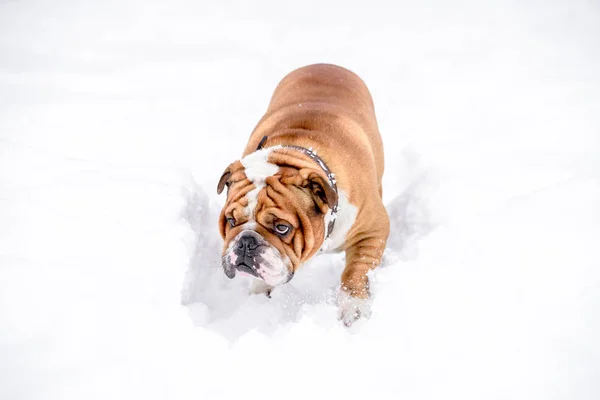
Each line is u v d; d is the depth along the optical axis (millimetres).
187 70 7883
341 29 10031
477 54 8555
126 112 6293
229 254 3145
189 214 4188
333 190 3131
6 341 2764
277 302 3660
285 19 10625
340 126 3783
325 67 4738
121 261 3275
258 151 3471
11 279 3059
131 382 2627
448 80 7617
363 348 2867
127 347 2789
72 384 2574
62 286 3057
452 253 3553
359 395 2627
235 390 2650
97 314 2926
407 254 3945
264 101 6953
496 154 5211
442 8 11227
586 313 2971
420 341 2895
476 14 10719
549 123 6008
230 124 6195
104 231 3475
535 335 2863
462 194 4301
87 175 4078
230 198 3266
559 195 3820
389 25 10250
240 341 2881
